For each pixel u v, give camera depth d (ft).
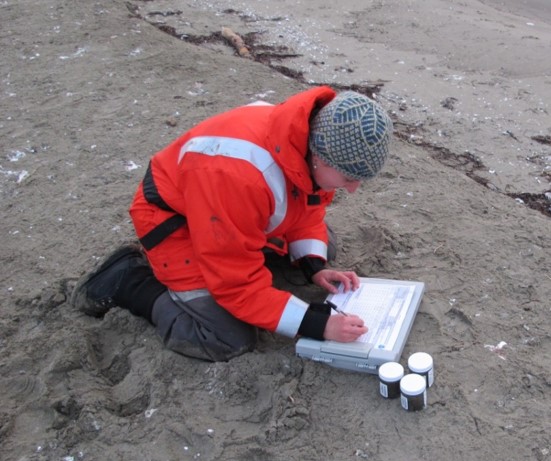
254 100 17.13
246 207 8.42
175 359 9.39
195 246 8.75
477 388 8.96
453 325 10.00
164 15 24.79
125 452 8.34
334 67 20.88
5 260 12.00
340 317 9.08
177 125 15.98
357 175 8.18
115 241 12.21
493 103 18.63
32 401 9.00
